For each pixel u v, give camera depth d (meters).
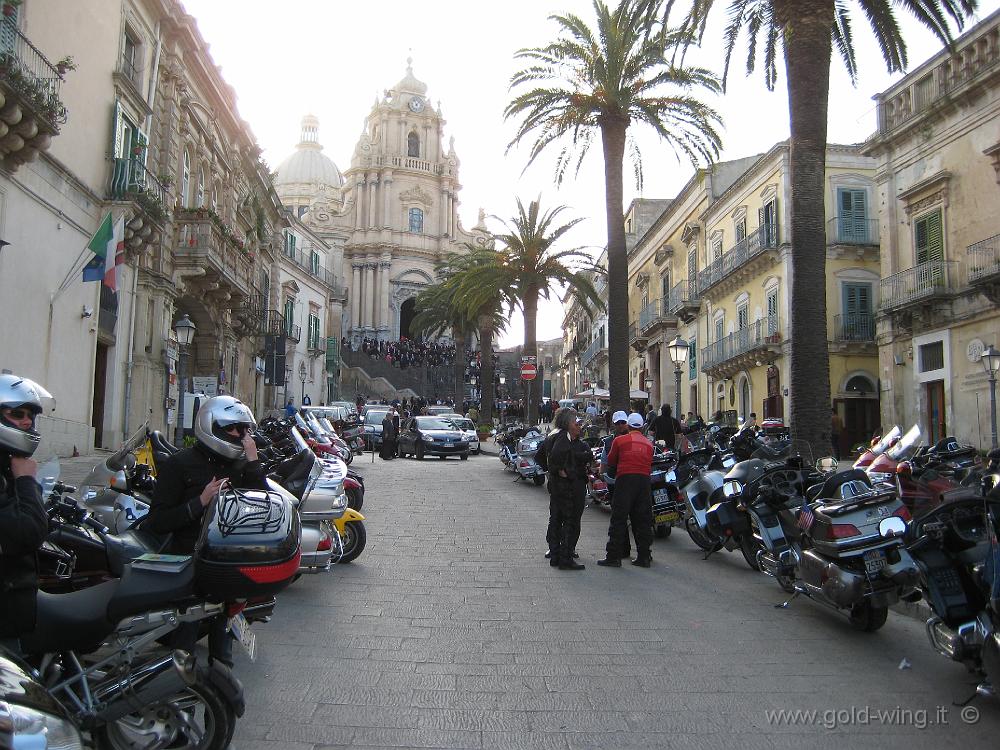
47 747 2.68
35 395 3.59
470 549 10.47
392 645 6.15
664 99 19.19
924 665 5.89
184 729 3.84
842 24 15.08
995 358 17.20
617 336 19.22
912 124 22.23
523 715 4.78
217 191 31.16
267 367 42.03
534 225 31.17
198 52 25.91
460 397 47.47
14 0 13.84
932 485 7.95
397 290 79.75
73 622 3.74
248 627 4.07
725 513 9.09
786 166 29.20
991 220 19.73
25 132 13.96
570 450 9.49
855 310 28.95
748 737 4.52
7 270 14.95
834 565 6.47
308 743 4.29
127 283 21.12
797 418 12.20
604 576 9.05
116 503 6.29
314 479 8.10
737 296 34.00
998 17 19.25
